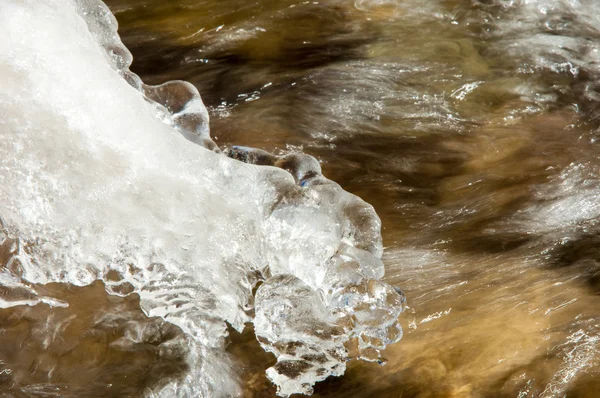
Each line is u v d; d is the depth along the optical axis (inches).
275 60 394.0
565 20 425.4
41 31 216.1
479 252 238.4
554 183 278.8
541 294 214.4
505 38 409.1
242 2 455.2
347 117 333.1
